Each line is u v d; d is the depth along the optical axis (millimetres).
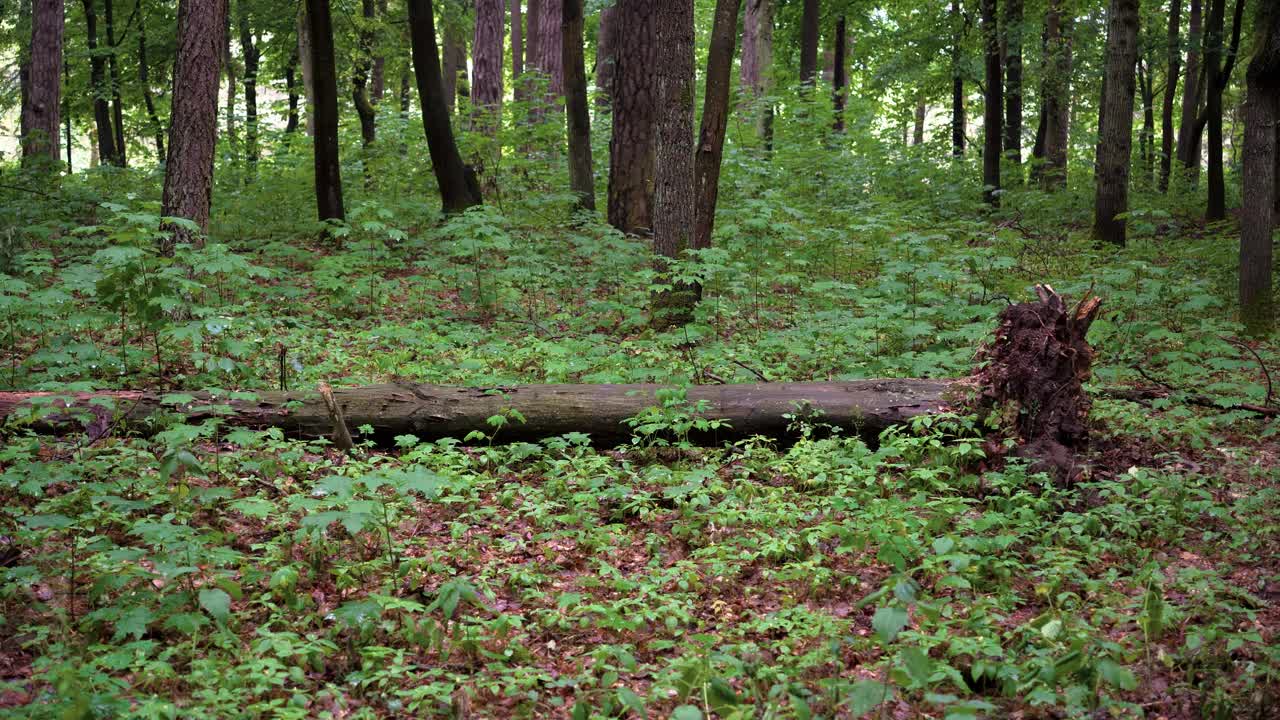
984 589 4742
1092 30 23000
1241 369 8875
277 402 6652
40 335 8555
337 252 12906
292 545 4961
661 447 6922
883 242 12125
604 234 13180
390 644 4160
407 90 27266
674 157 9969
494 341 9633
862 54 31125
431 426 6738
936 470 5883
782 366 8688
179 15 9367
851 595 4746
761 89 22922
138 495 5289
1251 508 5469
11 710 3131
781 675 3707
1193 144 22953
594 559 5141
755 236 12234
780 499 5867
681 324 10031
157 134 24266
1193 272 12672
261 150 19422
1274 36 9688
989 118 19828
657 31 9922
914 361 8508
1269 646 3910
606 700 3623
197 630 3928
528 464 6742
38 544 4609
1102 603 4484
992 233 13273
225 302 10258
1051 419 6215
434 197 16766
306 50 22578
